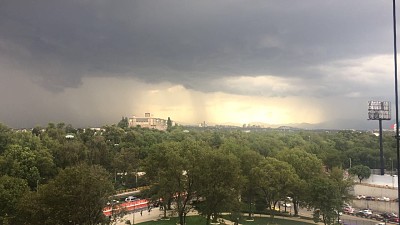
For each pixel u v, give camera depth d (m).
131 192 188.38
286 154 162.88
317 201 127.06
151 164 129.50
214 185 107.31
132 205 162.50
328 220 125.62
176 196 125.69
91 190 79.00
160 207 149.88
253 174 133.38
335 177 146.88
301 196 136.75
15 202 94.62
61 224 76.94
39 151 169.50
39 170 160.38
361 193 185.50
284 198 143.38
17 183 104.69
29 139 189.38
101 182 81.94
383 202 164.62
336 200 125.00
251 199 142.75
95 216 82.38
